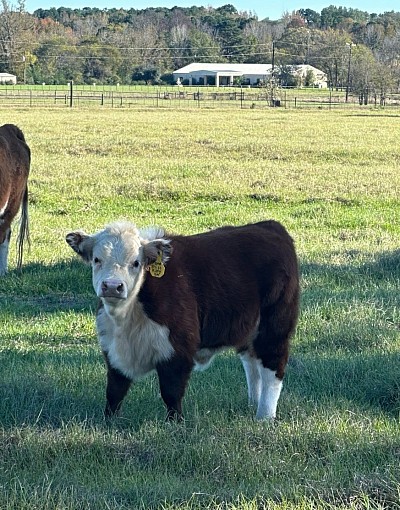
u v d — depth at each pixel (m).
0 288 10.85
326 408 6.62
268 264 6.59
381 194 20.20
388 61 115.19
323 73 118.25
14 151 12.04
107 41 129.00
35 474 5.26
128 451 5.60
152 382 7.19
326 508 4.77
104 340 6.18
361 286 10.96
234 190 19.80
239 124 45.44
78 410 6.50
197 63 130.75
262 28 168.50
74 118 47.41
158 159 26.61
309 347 8.44
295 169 24.83
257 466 5.36
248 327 6.54
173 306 6.00
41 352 8.09
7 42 112.38
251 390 6.89
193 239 6.48
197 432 5.89
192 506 4.79
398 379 7.22
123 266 5.74
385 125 47.75
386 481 5.01
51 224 15.39
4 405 6.49
